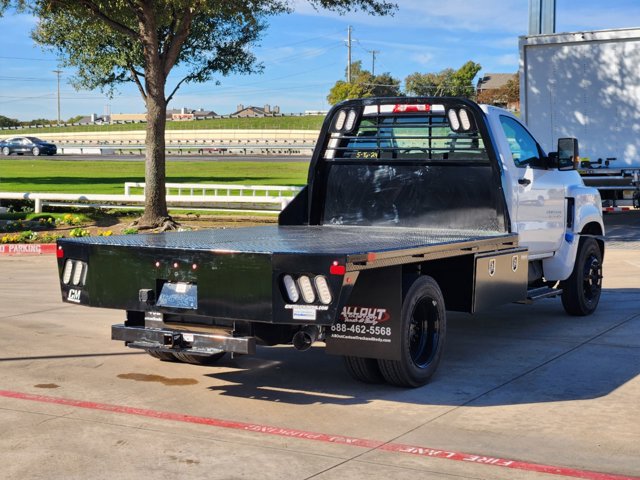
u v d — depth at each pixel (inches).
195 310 231.0
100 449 197.8
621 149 770.8
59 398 244.7
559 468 185.3
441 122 322.7
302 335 225.9
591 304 390.0
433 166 321.1
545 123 791.7
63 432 211.2
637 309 404.8
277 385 262.4
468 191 315.6
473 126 309.6
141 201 868.0
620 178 770.8
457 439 206.7
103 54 957.8
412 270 257.1
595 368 283.0
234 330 232.2
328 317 213.0
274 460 190.2
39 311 399.5
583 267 380.2
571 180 375.9
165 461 189.3
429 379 262.8
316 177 338.0
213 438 206.8
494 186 310.2
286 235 286.7
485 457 192.7
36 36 944.3
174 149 3164.4
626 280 499.5
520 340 331.9
